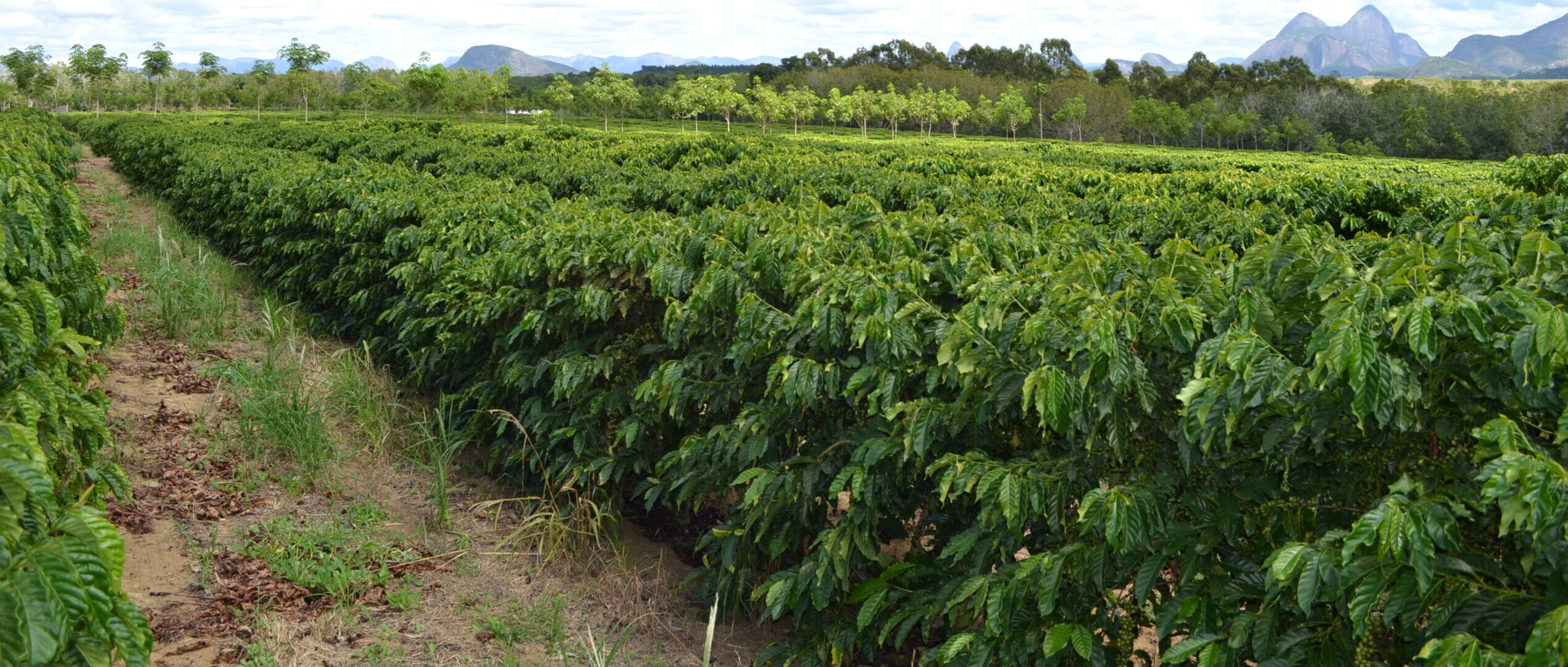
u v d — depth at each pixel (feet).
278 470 17.56
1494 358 7.37
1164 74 477.36
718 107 318.04
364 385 21.70
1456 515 6.84
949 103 360.69
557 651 12.43
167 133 73.87
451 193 27.27
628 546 15.64
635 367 15.16
